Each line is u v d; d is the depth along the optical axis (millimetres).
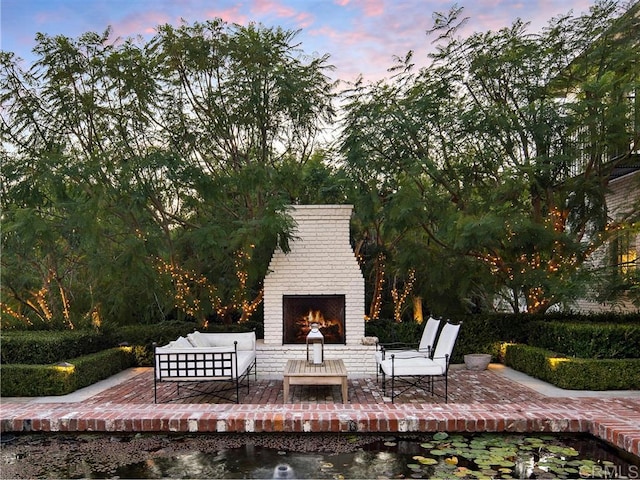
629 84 7562
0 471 4348
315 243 8711
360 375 8305
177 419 5219
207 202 8930
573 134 8562
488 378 7984
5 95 8344
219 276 9922
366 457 4582
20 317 9828
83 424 5270
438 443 4875
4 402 6414
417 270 9852
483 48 8867
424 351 7441
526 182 8406
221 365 6363
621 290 8469
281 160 10164
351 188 9664
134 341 9312
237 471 4301
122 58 8359
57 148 8477
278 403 6402
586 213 9086
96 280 9633
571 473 4160
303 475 4180
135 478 4180
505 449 4699
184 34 8664
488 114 8750
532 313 9602
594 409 5559
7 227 7645
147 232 8805
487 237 8070
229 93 9133
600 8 8312
